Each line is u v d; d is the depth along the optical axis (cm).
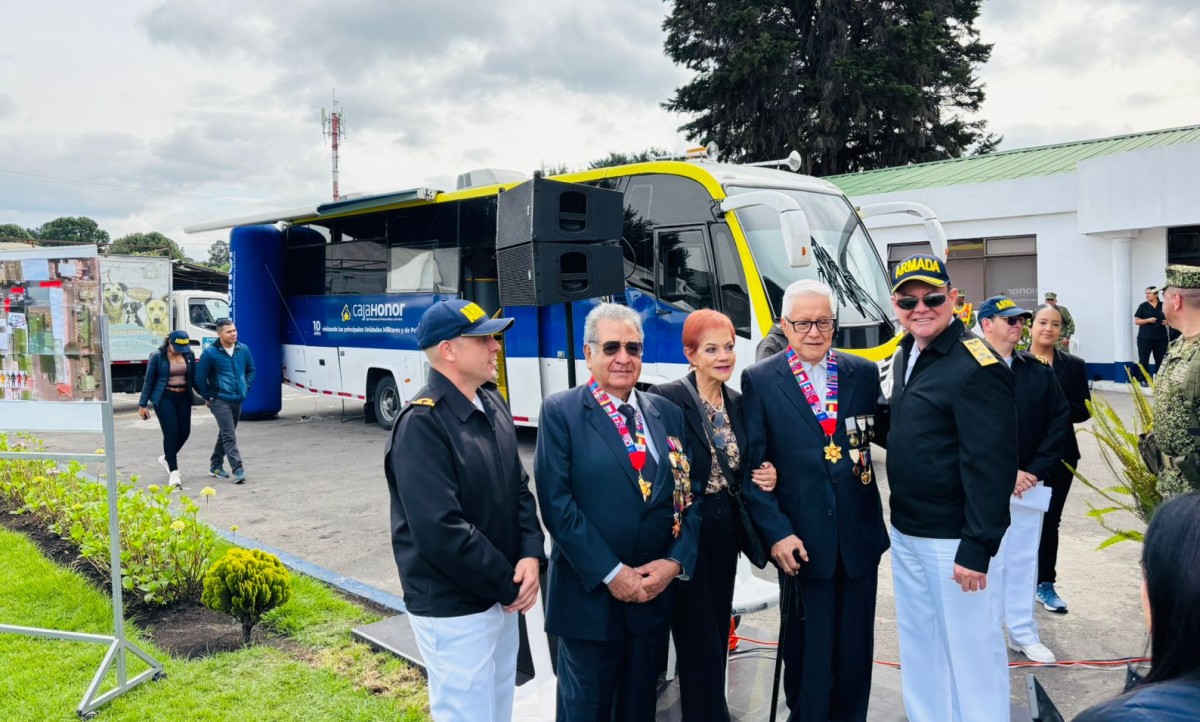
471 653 272
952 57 3253
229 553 452
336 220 1300
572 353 491
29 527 691
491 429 287
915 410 321
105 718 367
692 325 328
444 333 275
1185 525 132
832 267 852
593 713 303
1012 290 1596
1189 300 358
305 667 416
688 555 302
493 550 269
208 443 1205
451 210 1104
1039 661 426
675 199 874
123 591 525
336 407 1623
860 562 327
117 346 1703
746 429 332
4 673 410
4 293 422
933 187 1656
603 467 298
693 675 319
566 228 484
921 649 338
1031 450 430
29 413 413
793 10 3122
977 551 298
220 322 914
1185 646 129
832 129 2944
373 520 752
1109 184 1412
